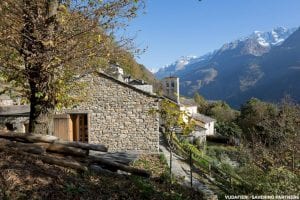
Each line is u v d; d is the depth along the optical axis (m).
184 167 17.56
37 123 9.01
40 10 8.42
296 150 13.91
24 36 8.29
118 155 10.16
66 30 8.54
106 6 8.64
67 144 7.93
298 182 7.85
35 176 6.29
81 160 7.76
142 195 7.00
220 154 31.64
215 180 15.27
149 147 21.16
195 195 9.50
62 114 21.00
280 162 13.59
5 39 8.09
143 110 21.20
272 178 8.73
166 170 15.41
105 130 21.25
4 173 5.97
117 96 21.22
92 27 8.60
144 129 21.19
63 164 7.21
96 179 7.17
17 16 8.16
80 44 8.70
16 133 7.65
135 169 8.27
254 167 13.39
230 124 52.34
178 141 28.09
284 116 18.12
